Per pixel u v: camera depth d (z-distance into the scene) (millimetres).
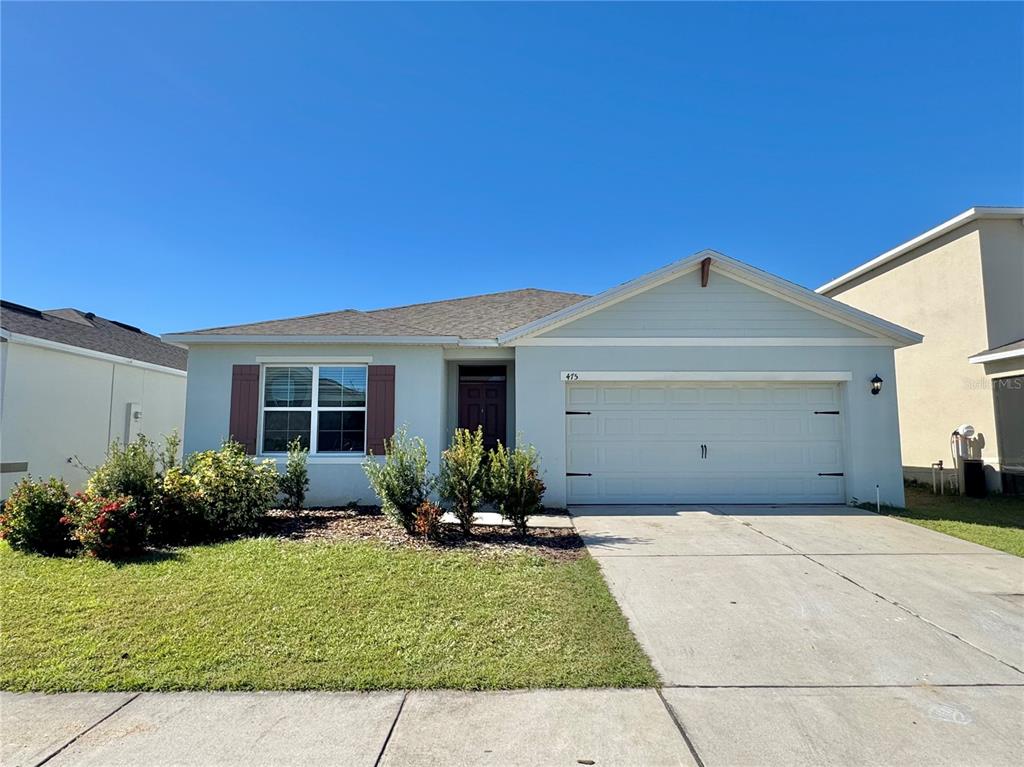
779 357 10664
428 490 8039
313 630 4398
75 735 3023
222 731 3072
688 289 10773
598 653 4082
